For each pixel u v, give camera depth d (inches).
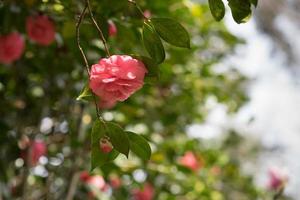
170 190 144.1
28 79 128.1
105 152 62.8
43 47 107.8
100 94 56.2
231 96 167.5
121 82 55.7
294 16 233.0
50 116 133.5
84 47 84.8
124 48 88.5
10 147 120.0
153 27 62.7
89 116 122.9
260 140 240.1
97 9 80.0
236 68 171.9
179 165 136.1
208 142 177.6
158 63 63.4
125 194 134.4
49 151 132.7
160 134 153.6
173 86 145.3
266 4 229.0
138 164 125.9
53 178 129.1
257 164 234.4
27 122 130.3
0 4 91.8
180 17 122.6
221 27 153.2
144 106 140.0
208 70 153.6
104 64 56.5
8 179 115.7
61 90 126.5
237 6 61.9
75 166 119.1
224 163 171.2
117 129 60.6
